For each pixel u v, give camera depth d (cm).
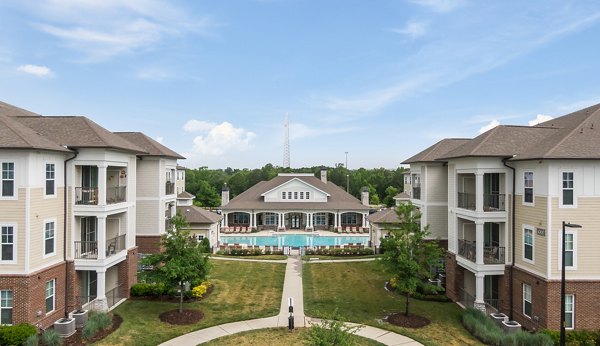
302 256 3844
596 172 1805
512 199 2083
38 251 1838
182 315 2044
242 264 3450
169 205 3203
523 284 1986
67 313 2041
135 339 1762
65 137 2073
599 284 1783
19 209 1759
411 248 2088
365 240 4938
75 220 2114
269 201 5569
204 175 11338
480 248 2112
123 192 2448
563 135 1941
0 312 1755
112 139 2247
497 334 1755
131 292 2388
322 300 2394
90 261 2064
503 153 2072
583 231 1798
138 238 2892
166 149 3156
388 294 2536
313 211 5331
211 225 4162
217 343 1736
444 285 2642
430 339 1811
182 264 2009
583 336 1677
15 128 1836
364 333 1872
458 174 2433
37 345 1641
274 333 1859
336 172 11181
